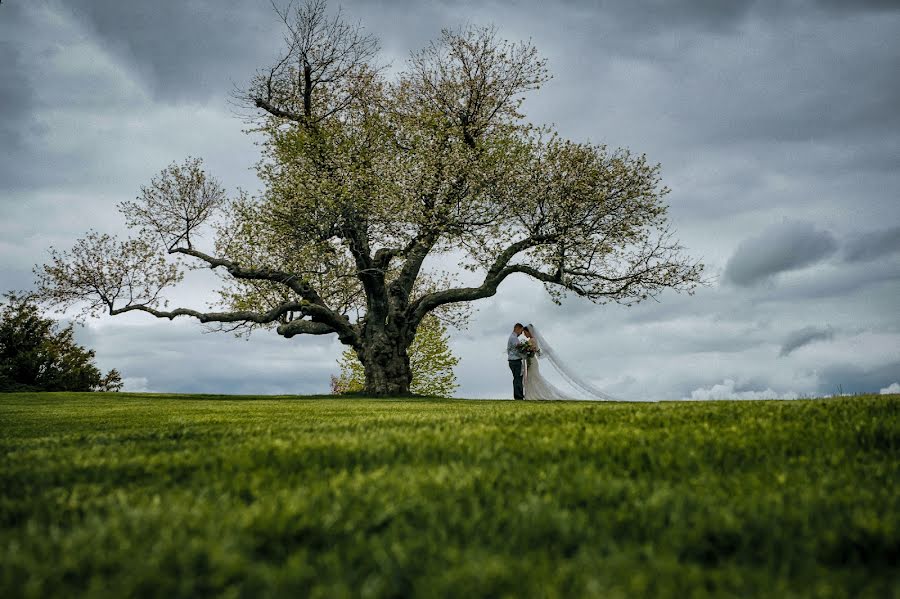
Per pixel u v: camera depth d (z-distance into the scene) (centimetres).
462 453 431
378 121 2464
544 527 248
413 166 2283
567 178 2356
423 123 2403
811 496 291
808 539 237
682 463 382
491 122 2588
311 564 215
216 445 523
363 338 2573
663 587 186
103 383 4222
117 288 2484
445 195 2314
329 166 2295
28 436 710
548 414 718
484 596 184
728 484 328
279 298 2731
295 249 2245
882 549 229
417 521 263
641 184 2352
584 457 414
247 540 231
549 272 2483
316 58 2508
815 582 196
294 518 257
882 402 702
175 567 205
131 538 237
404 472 362
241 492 324
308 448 456
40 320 3784
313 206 2178
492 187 2309
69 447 554
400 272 2725
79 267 2436
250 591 190
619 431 521
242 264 2430
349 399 2194
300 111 2558
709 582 197
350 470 386
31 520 271
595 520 262
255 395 2539
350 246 2372
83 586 197
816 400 836
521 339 2316
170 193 2542
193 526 252
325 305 2631
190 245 2581
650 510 273
